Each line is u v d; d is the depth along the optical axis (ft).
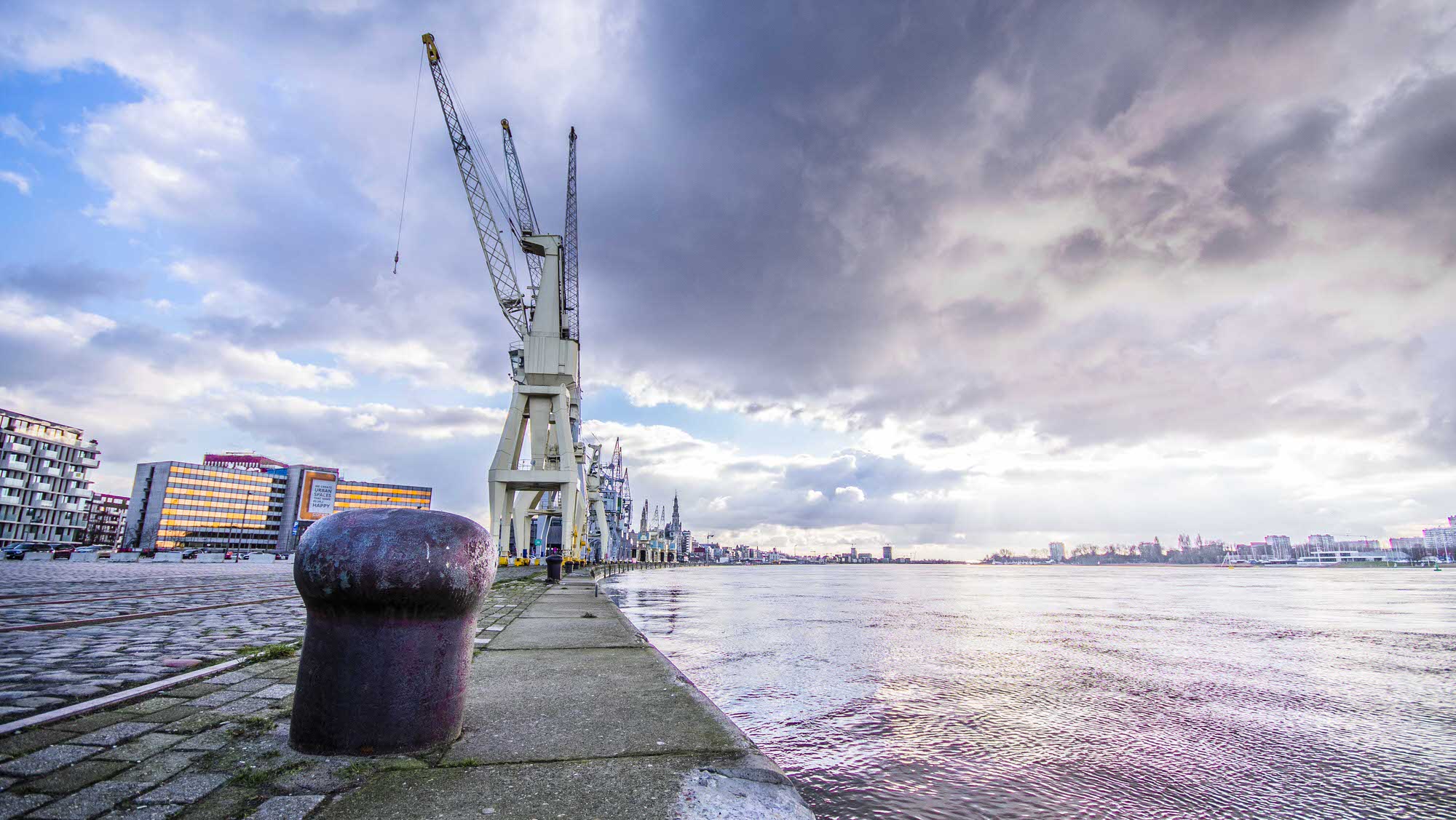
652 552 636.48
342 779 9.44
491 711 13.65
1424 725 22.27
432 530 11.44
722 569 570.87
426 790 9.06
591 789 9.21
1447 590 166.30
